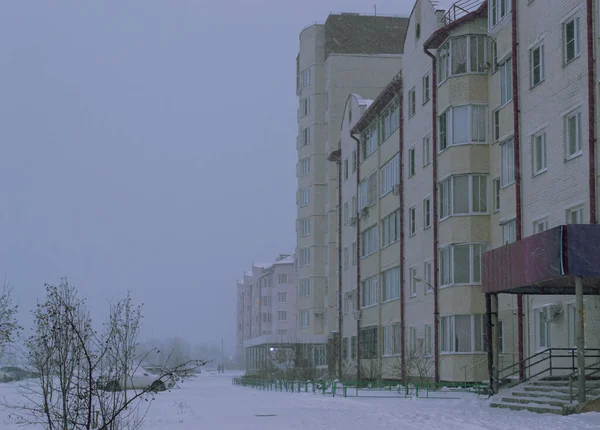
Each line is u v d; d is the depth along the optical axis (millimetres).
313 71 71500
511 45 30109
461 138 34812
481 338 33875
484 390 29562
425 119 39625
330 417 20781
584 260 18750
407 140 42781
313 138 71062
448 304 34969
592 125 24016
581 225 18812
